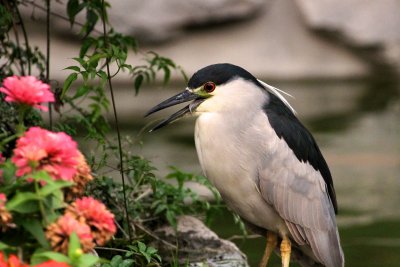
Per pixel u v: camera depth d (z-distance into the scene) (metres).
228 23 29.16
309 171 9.97
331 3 29.02
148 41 28.36
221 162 9.80
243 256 10.81
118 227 10.30
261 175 9.72
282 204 9.79
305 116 23.52
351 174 17.91
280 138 9.82
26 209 5.64
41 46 26.17
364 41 28.83
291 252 10.66
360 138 21.03
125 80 27.09
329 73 29.22
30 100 5.98
